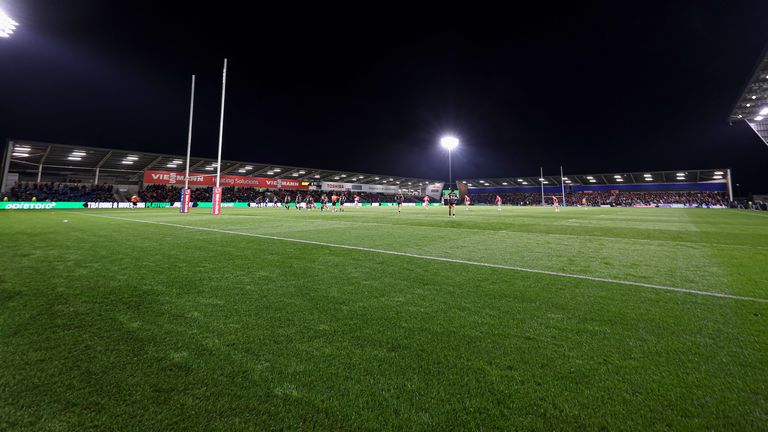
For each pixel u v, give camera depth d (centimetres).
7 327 288
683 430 169
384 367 227
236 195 4950
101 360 233
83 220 1576
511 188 7838
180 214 2238
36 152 3319
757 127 3428
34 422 174
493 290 413
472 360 236
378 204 6341
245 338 270
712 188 5803
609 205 6391
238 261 593
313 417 179
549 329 291
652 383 207
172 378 212
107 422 174
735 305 356
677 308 346
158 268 532
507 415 180
